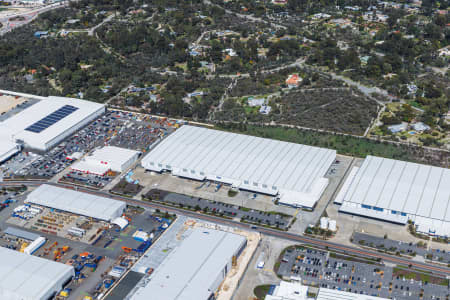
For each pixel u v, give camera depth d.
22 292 179.25
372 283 189.38
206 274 185.38
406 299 181.00
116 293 185.25
